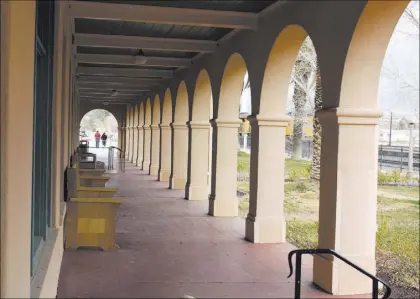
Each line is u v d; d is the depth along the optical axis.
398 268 9.16
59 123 6.01
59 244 5.99
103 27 10.36
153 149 21.75
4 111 2.61
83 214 7.93
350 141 6.13
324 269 6.30
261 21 8.74
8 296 2.76
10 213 2.73
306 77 20.89
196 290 6.21
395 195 14.91
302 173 19.47
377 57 5.97
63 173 7.48
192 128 14.00
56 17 5.68
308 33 6.93
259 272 7.07
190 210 12.31
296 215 14.17
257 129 8.95
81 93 26.05
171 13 8.61
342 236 6.16
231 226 10.36
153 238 9.07
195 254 7.99
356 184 6.16
